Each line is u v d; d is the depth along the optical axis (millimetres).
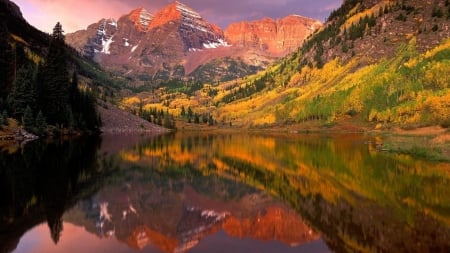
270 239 21969
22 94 102625
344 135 157500
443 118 133625
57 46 119062
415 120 146125
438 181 40250
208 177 46031
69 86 133750
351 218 26297
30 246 19281
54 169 45531
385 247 20141
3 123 91625
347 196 33688
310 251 19859
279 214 28109
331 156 67188
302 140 122938
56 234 21391
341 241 21266
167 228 23891
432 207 28906
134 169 49969
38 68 117812
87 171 45750
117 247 19719
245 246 20688
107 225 23734
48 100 114250
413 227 23734
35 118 103875
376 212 27750
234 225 25031
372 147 86875
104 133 154000
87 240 20578
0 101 99812
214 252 19656
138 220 25359
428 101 148375
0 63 112438
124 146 87062
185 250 19859
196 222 25703
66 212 26297
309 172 49094
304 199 33219
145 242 20781
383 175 44688
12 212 25672
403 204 30047
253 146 95562
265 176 46906
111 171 46969
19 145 75375
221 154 74188
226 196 34906
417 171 47188
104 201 30375
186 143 105688
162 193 35188
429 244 20328
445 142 77750
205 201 32531
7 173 41375
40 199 29734
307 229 23891
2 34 115938
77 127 129750
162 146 91438
